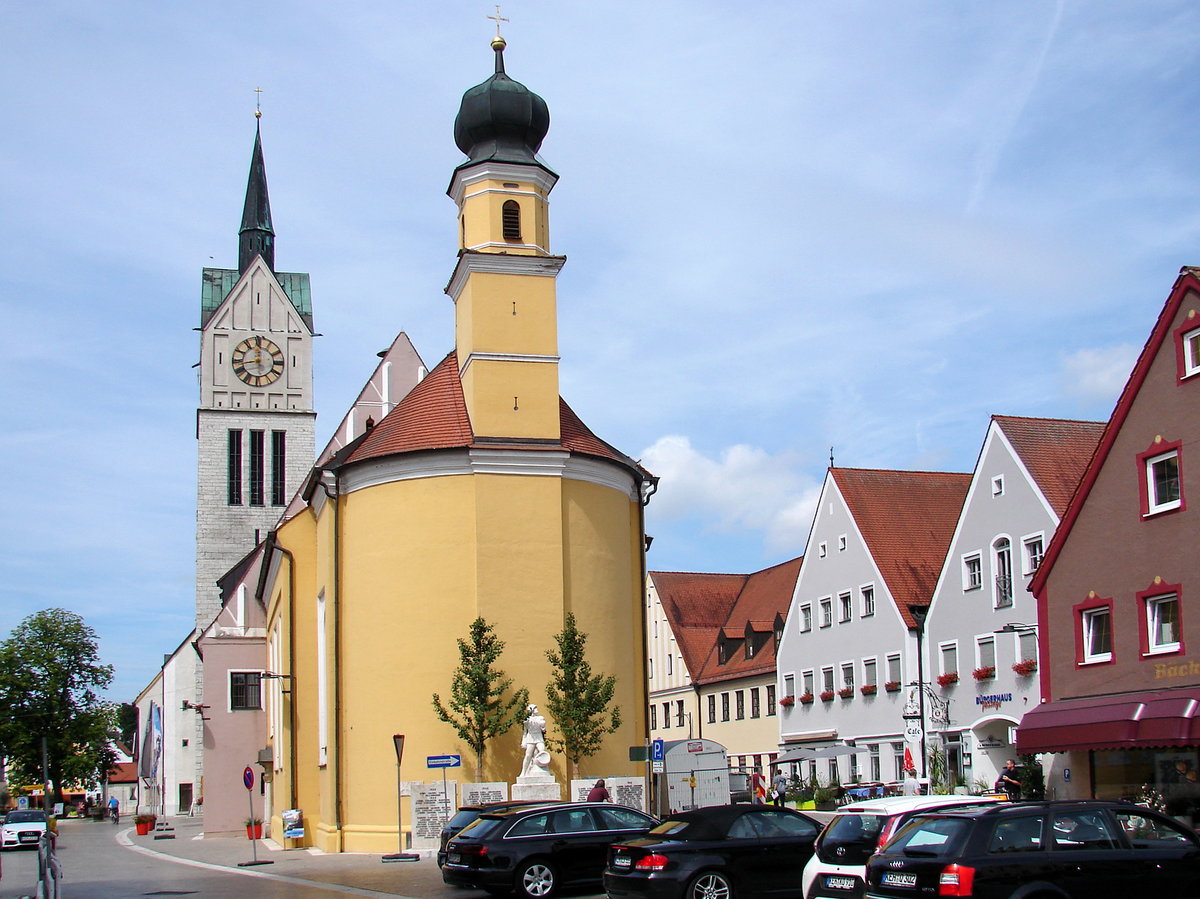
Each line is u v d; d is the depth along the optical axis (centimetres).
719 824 2136
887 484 6191
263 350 8931
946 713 5125
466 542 3850
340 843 3884
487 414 3972
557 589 3894
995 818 1619
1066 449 4806
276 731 4894
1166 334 3353
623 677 4053
